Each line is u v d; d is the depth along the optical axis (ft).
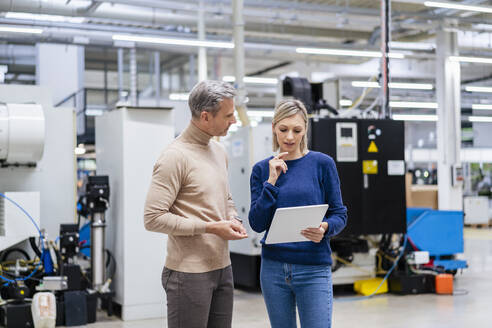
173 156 6.50
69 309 14.73
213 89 6.49
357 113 21.81
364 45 35.81
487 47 32.09
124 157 15.70
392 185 18.94
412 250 20.86
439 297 18.52
